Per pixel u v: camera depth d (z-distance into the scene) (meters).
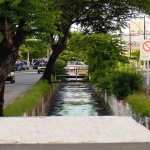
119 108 20.47
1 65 14.59
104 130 12.79
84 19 35.56
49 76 36.75
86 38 32.81
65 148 10.36
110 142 11.08
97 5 34.44
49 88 31.17
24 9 13.45
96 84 28.45
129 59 32.78
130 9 35.06
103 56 29.88
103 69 28.56
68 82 45.75
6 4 13.12
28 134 12.13
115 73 21.78
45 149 10.27
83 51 34.91
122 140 11.33
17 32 14.66
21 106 17.03
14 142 11.08
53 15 14.43
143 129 13.00
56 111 27.48
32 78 53.56
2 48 14.53
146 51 20.42
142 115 13.91
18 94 29.88
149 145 10.72
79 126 13.53
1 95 15.34
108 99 26.42
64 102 32.59
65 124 13.91
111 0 33.81
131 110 16.22
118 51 30.55
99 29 36.66
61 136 11.84
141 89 21.08
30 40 18.03
